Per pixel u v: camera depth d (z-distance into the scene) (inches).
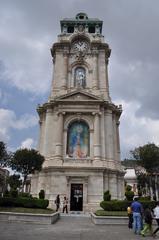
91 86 2162.9
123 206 1294.3
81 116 1993.1
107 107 2064.5
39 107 2170.3
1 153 1711.4
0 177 2920.8
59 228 958.4
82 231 882.1
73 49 2298.2
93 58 2252.7
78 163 1865.2
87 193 1770.4
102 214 1186.0
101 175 1807.3
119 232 868.6
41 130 2122.3
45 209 1326.3
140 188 3070.9
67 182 1795.0
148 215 802.8
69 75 2203.5
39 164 1749.5
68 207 1740.9
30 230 877.8
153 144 2030.0
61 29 2418.8
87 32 2365.9
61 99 2009.1
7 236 721.0
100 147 1910.7
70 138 1975.9
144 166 1958.7
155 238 746.8
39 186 1852.9
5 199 1316.4
